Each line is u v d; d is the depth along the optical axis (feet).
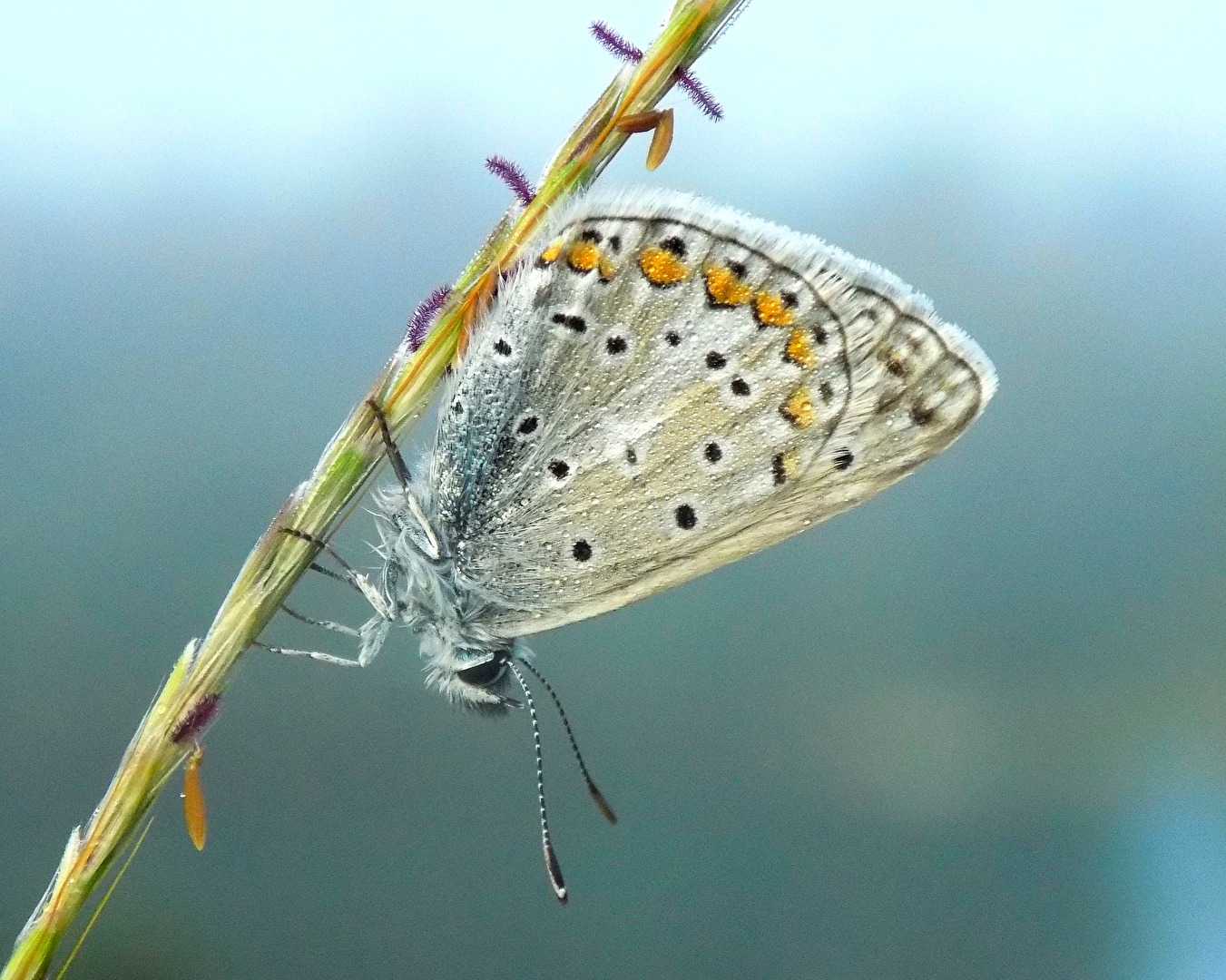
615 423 0.52
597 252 0.52
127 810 0.51
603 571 0.53
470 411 0.53
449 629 0.53
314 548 0.52
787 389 0.52
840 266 0.52
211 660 0.51
